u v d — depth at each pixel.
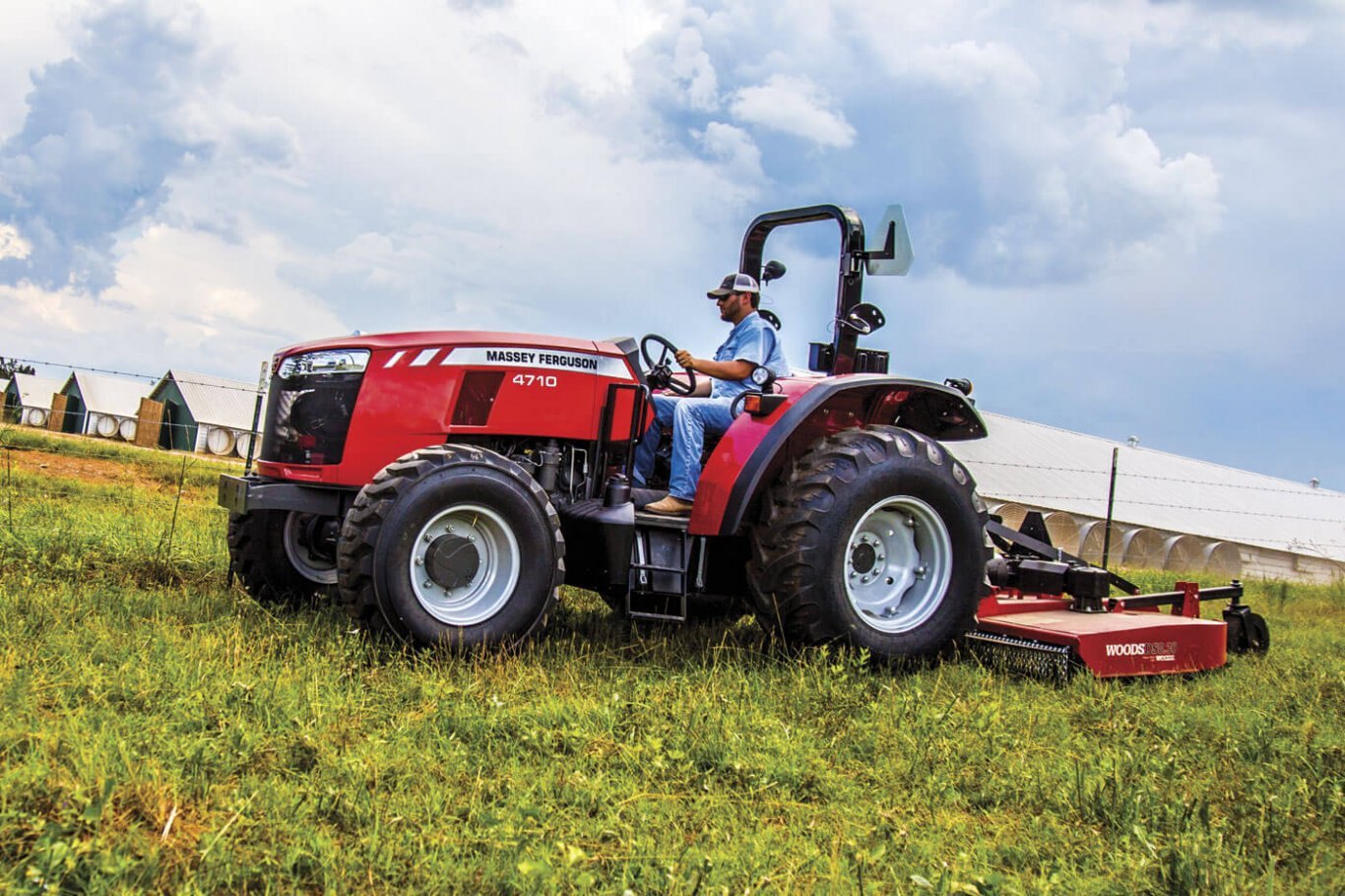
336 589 5.07
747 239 5.89
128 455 17.03
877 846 2.61
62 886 2.06
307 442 4.64
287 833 2.38
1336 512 27.19
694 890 2.23
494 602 4.30
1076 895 2.42
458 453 4.27
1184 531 21.42
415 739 3.08
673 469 4.90
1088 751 3.53
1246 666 5.43
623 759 3.04
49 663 3.49
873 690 4.30
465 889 2.22
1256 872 2.63
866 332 5.46
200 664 3.54
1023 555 6.07
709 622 5.61
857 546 4.83
